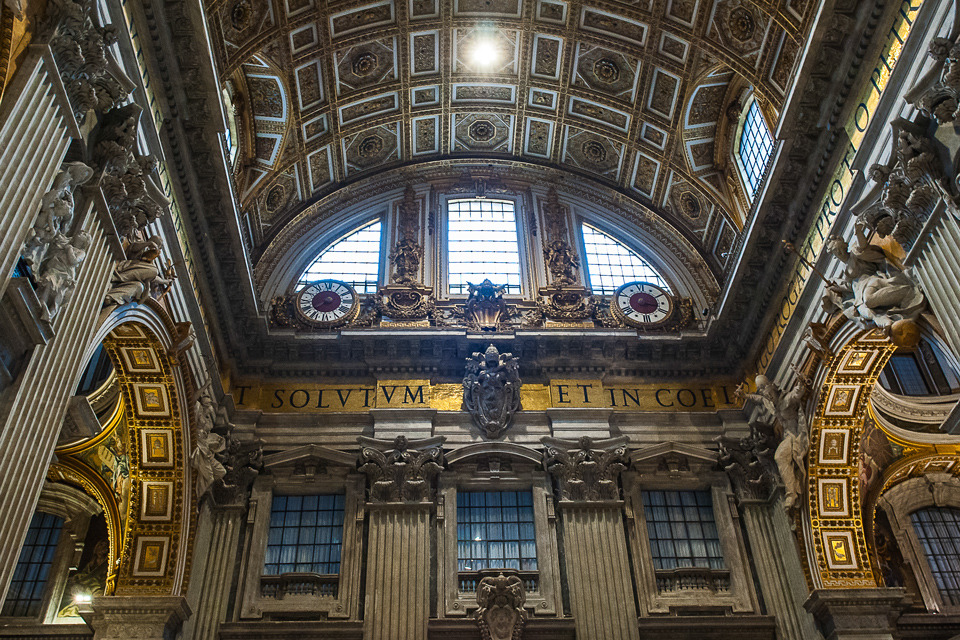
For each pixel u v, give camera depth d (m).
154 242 13.84
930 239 12.62
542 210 24.95
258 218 22.45
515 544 18.39
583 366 20.84
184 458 17.31
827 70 15.30
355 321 21.67
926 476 21.22
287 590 17.56
